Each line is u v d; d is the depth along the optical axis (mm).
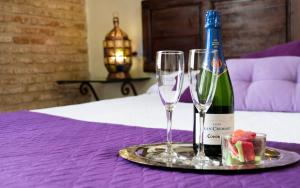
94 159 925
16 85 3400
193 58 906
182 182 736
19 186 729
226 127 929
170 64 938
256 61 2055
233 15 2869
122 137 1204
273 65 1976
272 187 700
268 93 1884
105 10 3826
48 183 741
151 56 3373
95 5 3912
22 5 3418
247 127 1447
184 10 3117
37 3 3529
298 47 2242
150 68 3377
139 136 1218
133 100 2424
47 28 3617
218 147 923
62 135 1254
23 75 3447
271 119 1627
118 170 827
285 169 811
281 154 918
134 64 3609
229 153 842
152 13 3330
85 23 3982
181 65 949
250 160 831
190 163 849
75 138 1198
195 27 3061
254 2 2771
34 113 1868
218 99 950
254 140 837
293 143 1092
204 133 932
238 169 787
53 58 3680
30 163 897
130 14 3619
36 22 3529
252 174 780
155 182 737
